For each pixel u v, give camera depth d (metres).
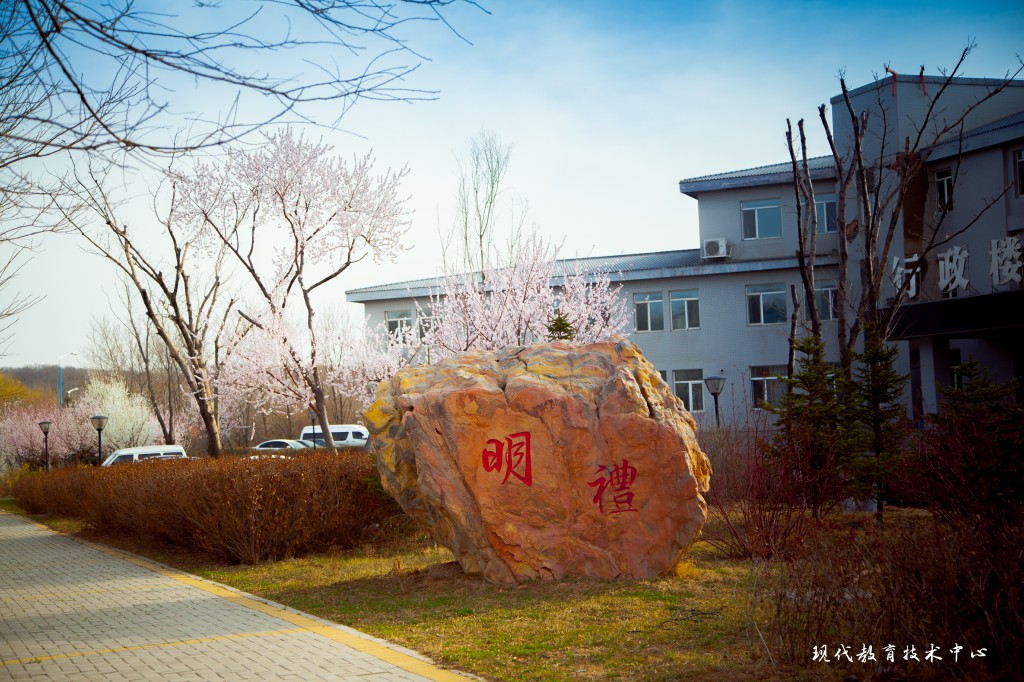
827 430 11.82
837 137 25.12
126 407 35.41
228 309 22.45
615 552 8.97
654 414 8.95
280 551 12.02
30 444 35.38
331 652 6.66
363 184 19.52
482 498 9.10
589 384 9.26
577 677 5.80
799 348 12.46
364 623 7.66
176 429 35.84
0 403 41.19
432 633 7.17
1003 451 10.16
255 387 20.09
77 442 34.34
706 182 27.89
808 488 11.36
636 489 8.88
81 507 17.61
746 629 6.53
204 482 11.86
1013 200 21.14
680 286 28.84
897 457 12.15
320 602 8.77
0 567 12.62
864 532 10.20
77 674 6.23
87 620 8.32
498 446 9.10
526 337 20.34
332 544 12.48
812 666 5.72
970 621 5.39
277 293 19.55
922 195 23.14
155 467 15.41
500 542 9.13
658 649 6.39
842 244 16.45
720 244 27.62
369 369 21.33
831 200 27.05
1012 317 17.08
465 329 19.80
